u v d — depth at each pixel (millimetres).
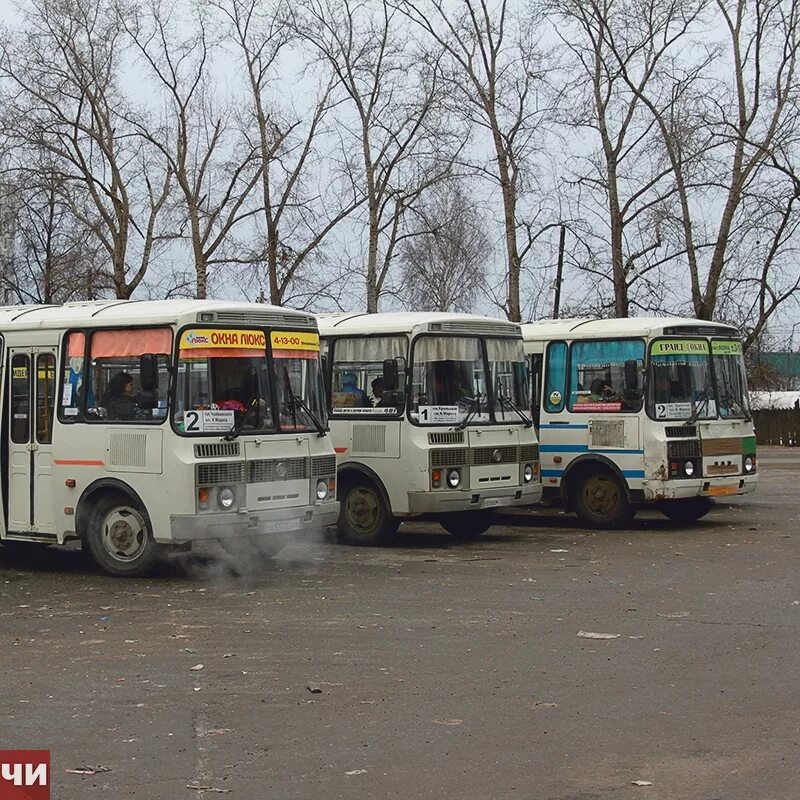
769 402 54188
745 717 7781
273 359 14180
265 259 33812
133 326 13797
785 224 33312
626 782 6520
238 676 9070
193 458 13250
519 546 16875
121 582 13734
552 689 8570
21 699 8461
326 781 6613
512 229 32875
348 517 17094
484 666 9305
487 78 32625
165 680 8969
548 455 19422
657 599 12234
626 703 8164
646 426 18359
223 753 7152
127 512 13875
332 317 17781
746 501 23625
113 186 34531
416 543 17328
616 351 18812
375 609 11805
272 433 13992
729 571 14148
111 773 6809
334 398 17219
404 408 16500
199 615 11578
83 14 32844
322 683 8820
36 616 11688
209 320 13633
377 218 33688
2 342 14836
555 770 6742
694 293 33188
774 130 32531
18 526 14648
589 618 11227
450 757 7008
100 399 13992
